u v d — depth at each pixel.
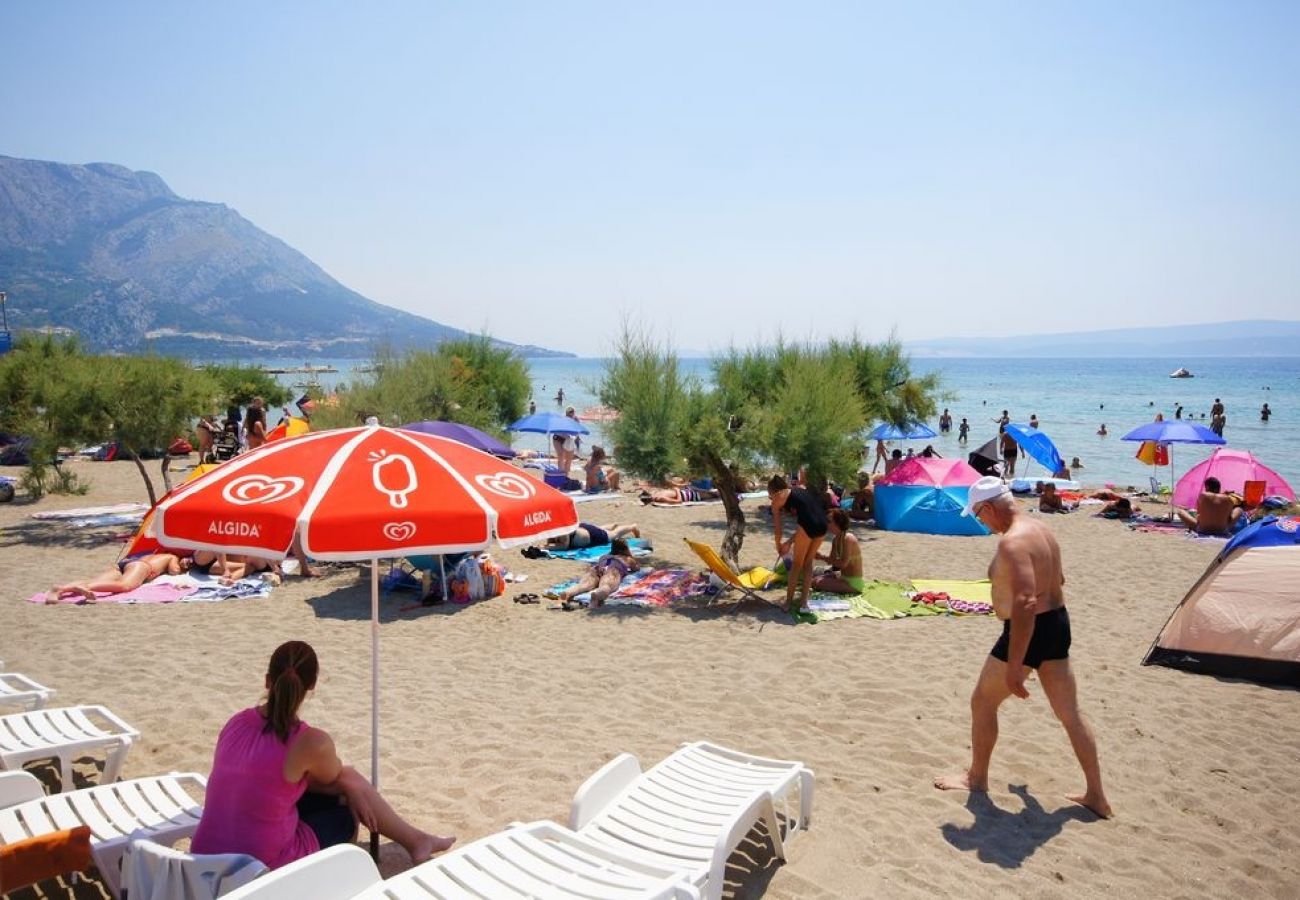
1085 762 5.08
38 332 22.39
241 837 3.52
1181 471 27.52
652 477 13.18
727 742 6.08
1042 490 19.00
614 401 13.52
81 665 7.62
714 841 3.88
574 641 8.61
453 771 5.54
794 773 4.60
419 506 3.56
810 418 13.66
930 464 16.16
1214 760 5.88
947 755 5.88
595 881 3.24
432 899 3.04
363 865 3.08
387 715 6.54
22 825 3.88
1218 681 7.50
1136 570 12.34
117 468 22.69
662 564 12.53
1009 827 4.90
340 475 3.65
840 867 4.37
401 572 10.77
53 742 4.70
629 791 4.32
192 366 18.05
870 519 16.72
